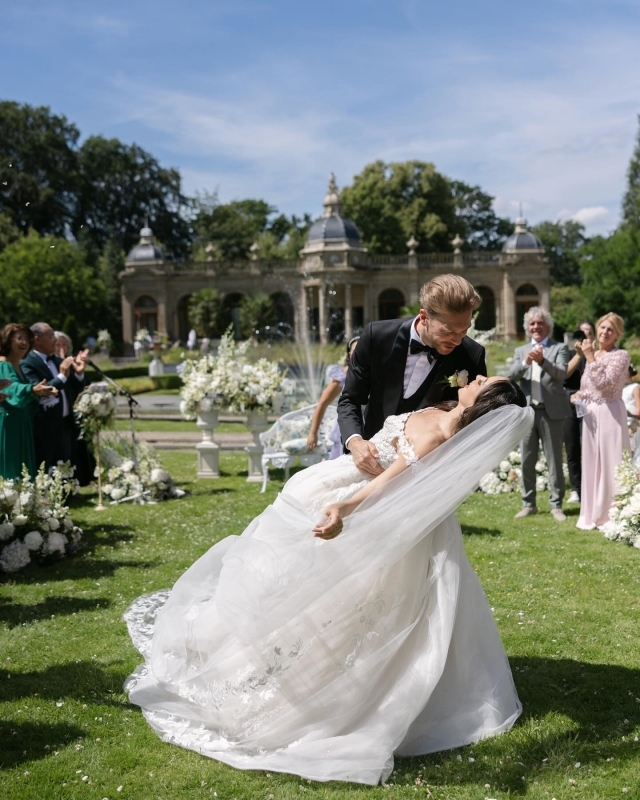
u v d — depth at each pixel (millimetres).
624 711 3553
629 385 8461
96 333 52125
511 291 53719
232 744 3279
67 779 3059
